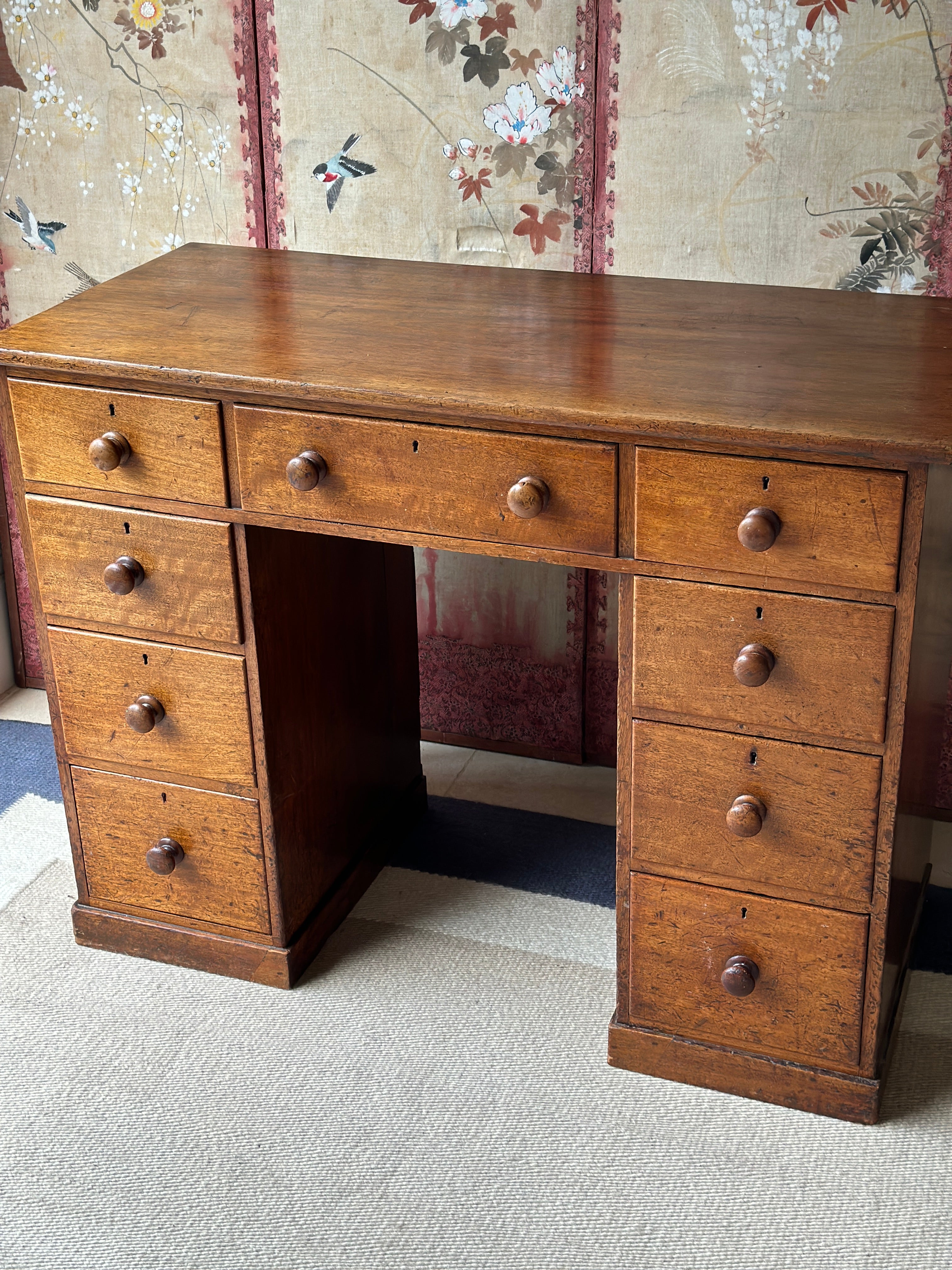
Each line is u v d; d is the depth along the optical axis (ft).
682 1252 5.57
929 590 5.65
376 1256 5.58
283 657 6.63
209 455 6.07
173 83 7.93
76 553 6.53
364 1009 6.92
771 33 6.81
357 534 6.03
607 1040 6.68
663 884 6.14
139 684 6.70
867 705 5.45
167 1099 6.38
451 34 7.34
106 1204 5.84
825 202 7.09
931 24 6.57
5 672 9.74
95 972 7.21
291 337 6.32
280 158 7.94
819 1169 5.95
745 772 5.79
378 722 7.78
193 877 7.04
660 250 7.48
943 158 6.81
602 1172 5.96
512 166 7.54
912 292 7.14
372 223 7.95
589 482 5.54
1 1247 5.64
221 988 7.08
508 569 8.46
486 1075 6.49
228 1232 5.70
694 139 7.16
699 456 5.32
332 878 7.47
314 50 7.60
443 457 5.72
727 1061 6.32
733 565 5.45
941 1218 5.70
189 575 6.35
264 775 6.64
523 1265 5.53
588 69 7.18
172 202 8.27
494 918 7.55
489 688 8.90
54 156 8.36
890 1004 6.47
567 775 8.85
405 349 6.15
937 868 7.84
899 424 5.14
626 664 5.81
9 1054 6.64
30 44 8.10
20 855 8.09
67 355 6.07
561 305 6.85
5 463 8.68
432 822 8.39
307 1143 6.13
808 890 5.87
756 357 6.00
